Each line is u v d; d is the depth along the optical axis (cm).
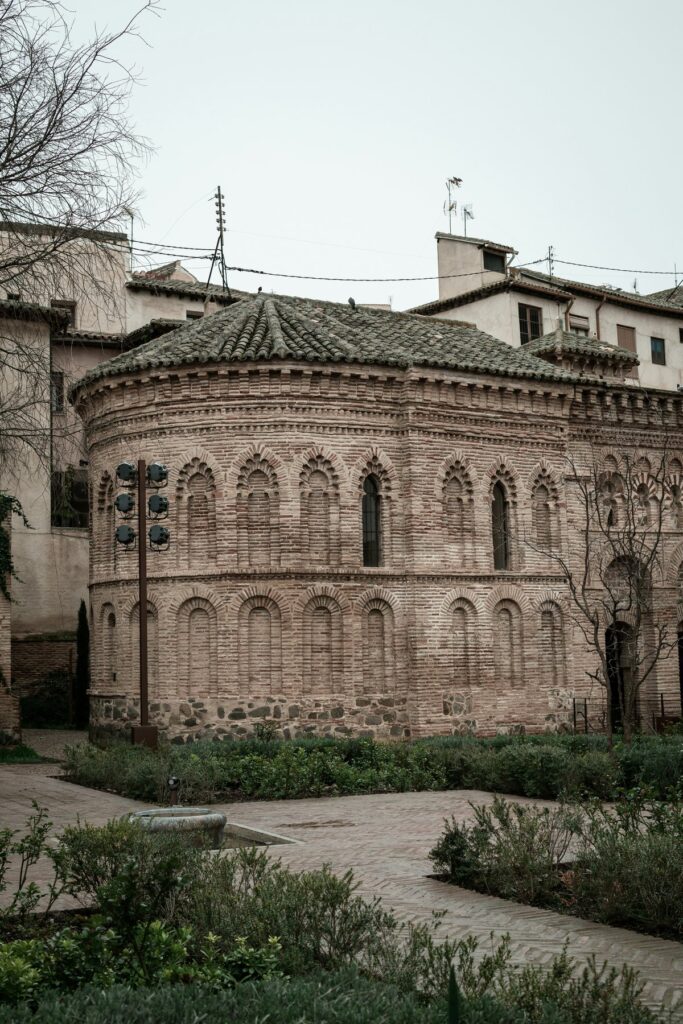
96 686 3116
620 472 3438
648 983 900
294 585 2873
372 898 1218
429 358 3020
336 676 2898
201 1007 630
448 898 1223
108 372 3008
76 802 2055
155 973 765
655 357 5222
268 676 2861
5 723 3097
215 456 2917
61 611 4056
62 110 1802
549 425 3272
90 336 4172
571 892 1237
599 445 3444
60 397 2719
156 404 2970
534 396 3241
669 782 2027
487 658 3072
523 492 3209
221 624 2861
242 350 2900
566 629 3234
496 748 2503
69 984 776
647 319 5216
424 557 2992
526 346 4012
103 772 2270
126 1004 635
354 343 3102
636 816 1320
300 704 2847
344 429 2964
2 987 709
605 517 3416
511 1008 689
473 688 3041
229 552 2881
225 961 808
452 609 3030
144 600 2520
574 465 3347
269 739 2705
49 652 3997
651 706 3444
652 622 3466
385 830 1722
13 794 2172
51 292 1941
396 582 2983
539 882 1228
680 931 1097
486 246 4806
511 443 3203
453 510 3084
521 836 1276
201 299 4856
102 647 3103
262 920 934
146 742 2450
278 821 1830
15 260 1859
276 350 2875
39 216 1838
